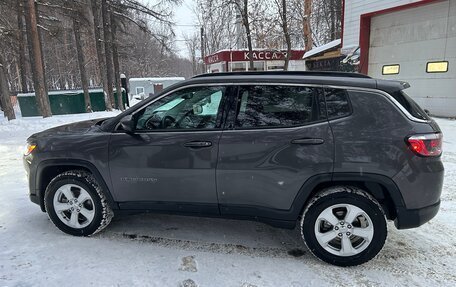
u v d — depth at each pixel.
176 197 3.47
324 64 18.55
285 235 3.84
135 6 19.28
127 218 4.33
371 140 2.99
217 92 3.38
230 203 3.35
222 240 3.72
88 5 18.91
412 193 3.00
